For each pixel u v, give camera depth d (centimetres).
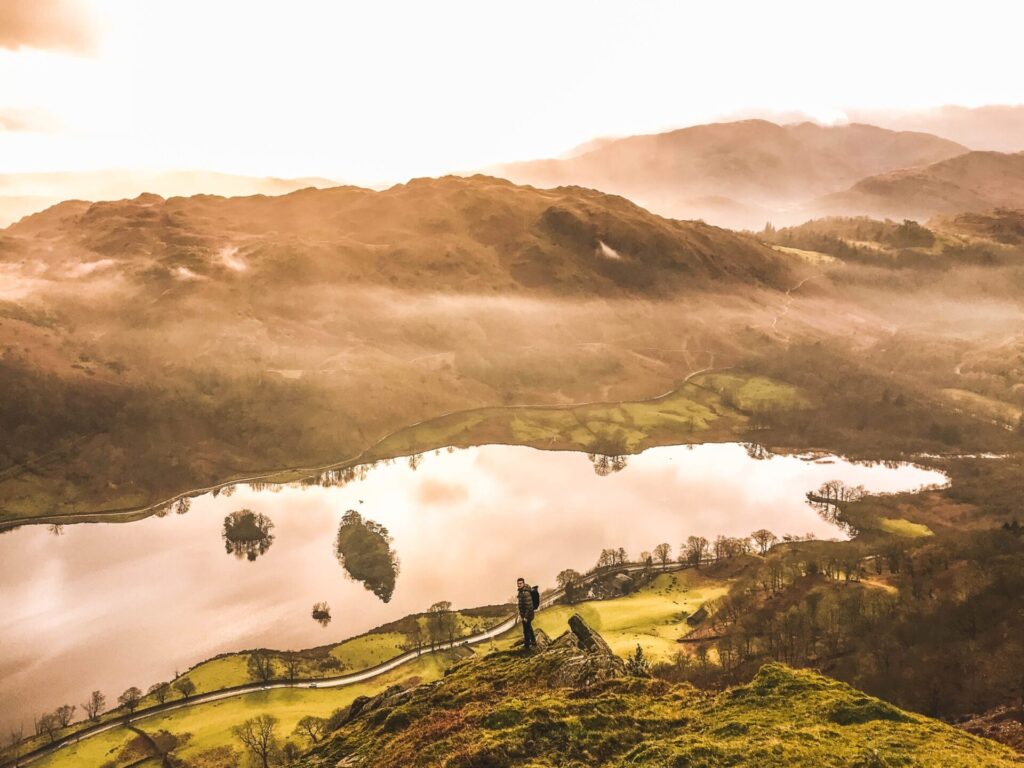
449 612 17962
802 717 3469
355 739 4372
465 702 4306
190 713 14125
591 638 4766
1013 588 14900
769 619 15650
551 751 3384
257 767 11856
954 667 11712
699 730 3431
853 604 15575
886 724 3350
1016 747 4669
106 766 12519
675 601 18312
